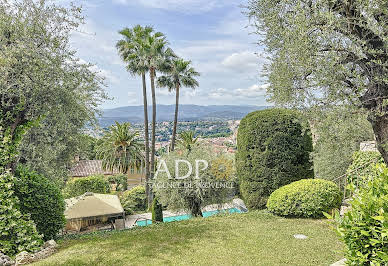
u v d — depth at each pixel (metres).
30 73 5.18
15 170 5.91
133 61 18.28
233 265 4.38
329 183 7.25
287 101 4.30
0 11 5.31
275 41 4.54
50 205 6.16
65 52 5.78
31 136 5.95
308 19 3.76
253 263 4.44
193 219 7.56
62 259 4.80
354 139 4.24
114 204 11.41
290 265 4.34
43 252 5.24
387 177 2.33
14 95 5.27
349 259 2.16
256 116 8.16
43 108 5.59
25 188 5.81
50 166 6.33
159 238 5.88
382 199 2.08
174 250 5.10
